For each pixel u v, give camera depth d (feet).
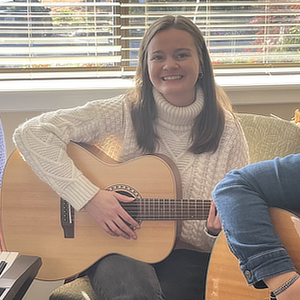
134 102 4.79
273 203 3.18
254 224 2.97
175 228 4.42
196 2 6.68
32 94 6.39
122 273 4.13
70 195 4.34
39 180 4.60
